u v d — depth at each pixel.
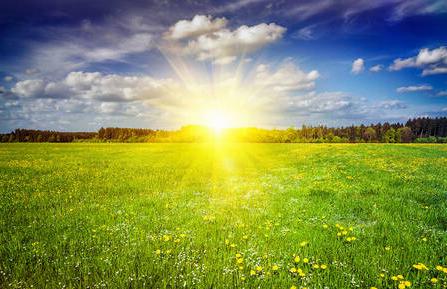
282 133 147.38
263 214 9.47
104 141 144.12
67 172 22.03
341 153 34.03
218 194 13.42
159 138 140.25
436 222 8.22
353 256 5.91
